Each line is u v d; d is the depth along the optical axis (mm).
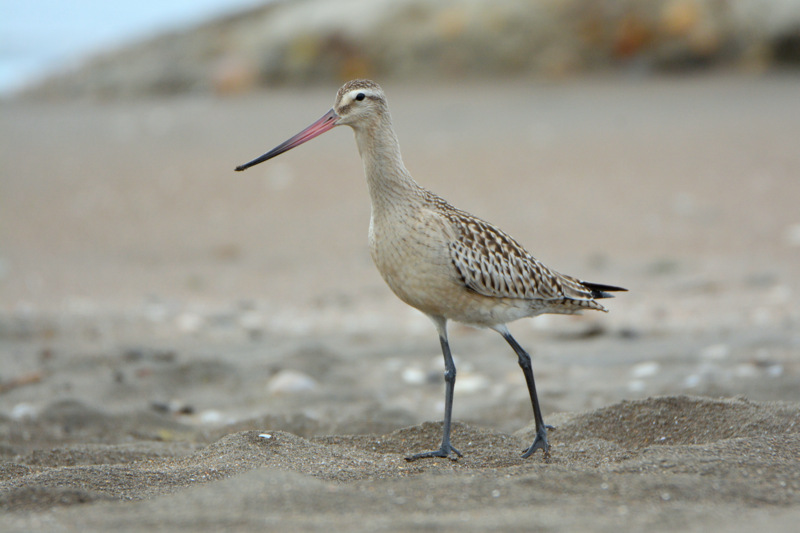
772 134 22531
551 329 13188
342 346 12648
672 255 15773
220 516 5641
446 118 25969
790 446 6953
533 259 8445
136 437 9383
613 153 21656
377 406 10055
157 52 34094
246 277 15734
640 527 5324
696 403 8219
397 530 5336
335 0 35094
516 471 6652
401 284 8055
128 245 17250
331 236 17641
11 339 12539
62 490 6332
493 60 32125
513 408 10000
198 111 28828
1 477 7402
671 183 19375
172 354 12031
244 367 11641
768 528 5246
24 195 19906
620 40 31641
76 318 13531
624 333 12531
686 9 31391
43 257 16469
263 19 35031
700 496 5906
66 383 11117
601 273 14984
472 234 8078
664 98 27531
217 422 10094
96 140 24828
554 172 20391
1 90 33281
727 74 30609
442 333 8266
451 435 8078
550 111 26500
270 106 29141
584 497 5922
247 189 20250
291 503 5863
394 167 8086
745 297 13711
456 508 5770
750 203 18094
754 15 30953
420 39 32625
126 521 5633
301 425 9328
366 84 8203
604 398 10094
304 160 22281
